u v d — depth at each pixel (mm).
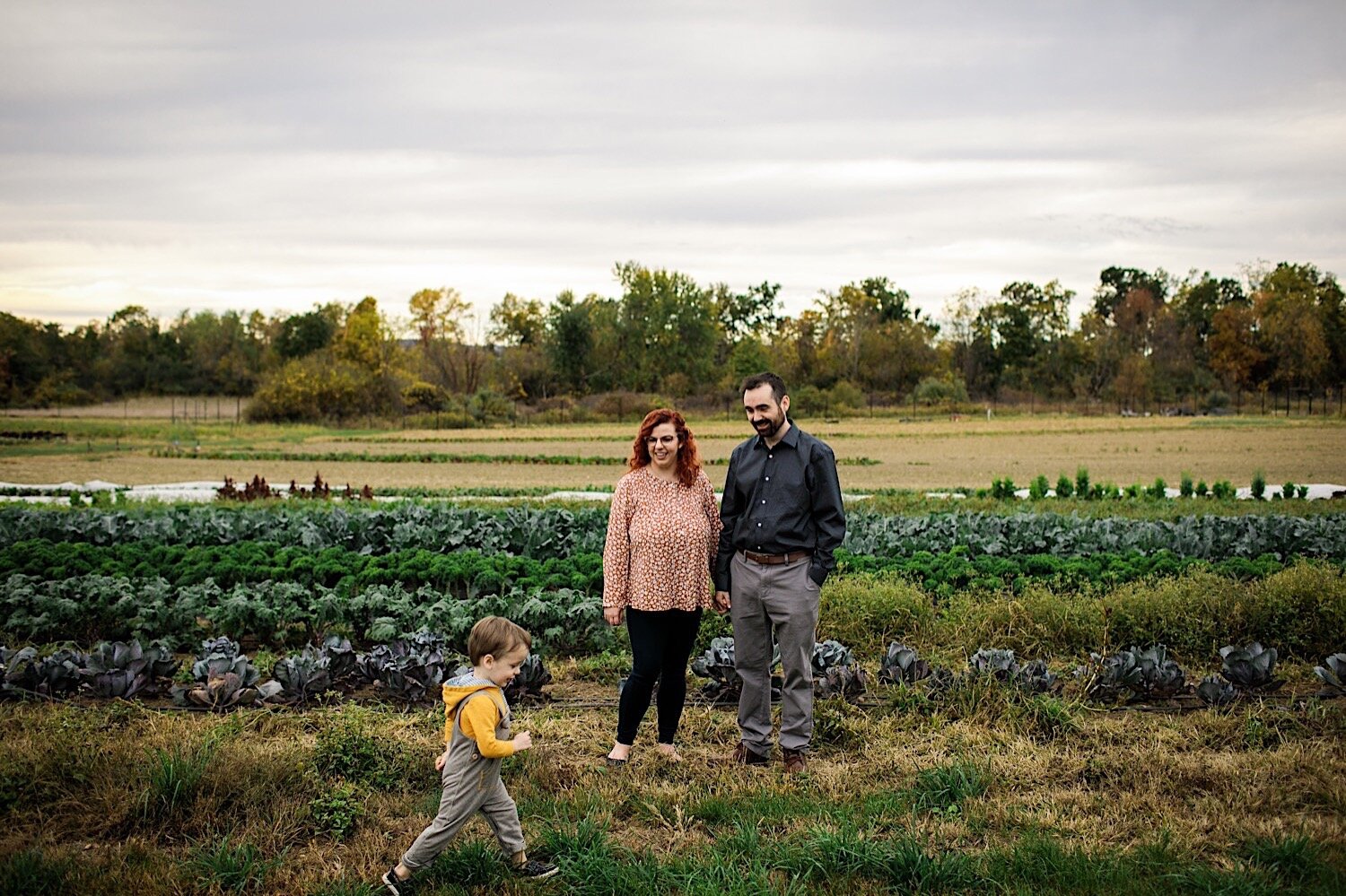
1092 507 20469
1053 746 6172
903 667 7379
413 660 7133
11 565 10406
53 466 35312
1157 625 8531
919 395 89625
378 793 5426
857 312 98875
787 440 6047
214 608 8891
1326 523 13844
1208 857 4723
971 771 5621
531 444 49188
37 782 5250
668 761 6074
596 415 73938
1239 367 95562
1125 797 5375
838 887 4484
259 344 111312
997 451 43406
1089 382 101062
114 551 11258
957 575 10133
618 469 35250
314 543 12750
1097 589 9602
